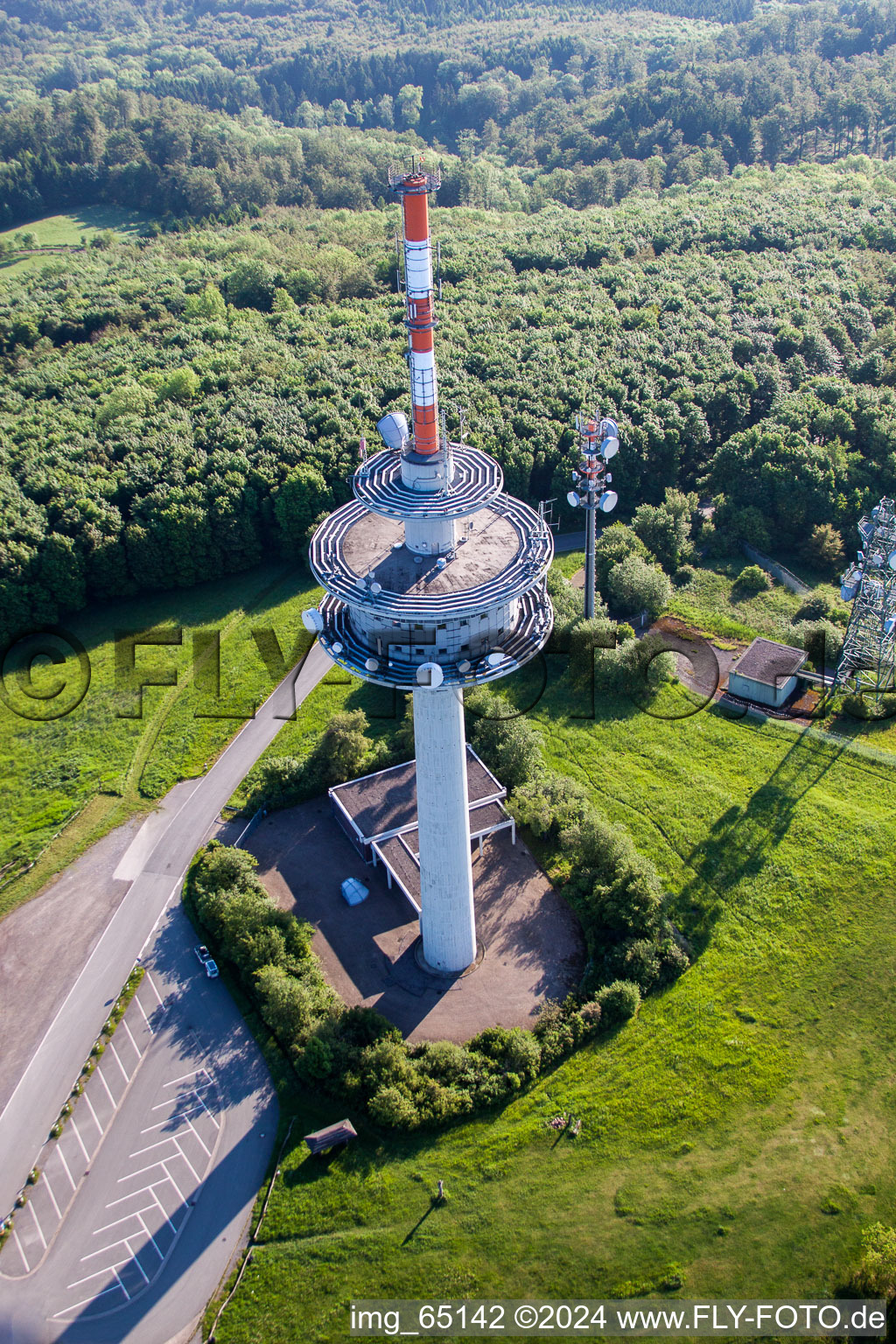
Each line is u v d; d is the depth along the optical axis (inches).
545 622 2356.1
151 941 2832.2
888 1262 1889.8
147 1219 2148.1
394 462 2348.7
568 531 4800.7
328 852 3078.2
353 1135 2237.9
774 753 3302.2
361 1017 2493.8
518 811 3031.5
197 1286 2023.9
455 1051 2375.7
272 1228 2098.9
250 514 4500.5
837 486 4515.3
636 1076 2353.6
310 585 4451.3
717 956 2632.9
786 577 4276.6
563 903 2856.8
